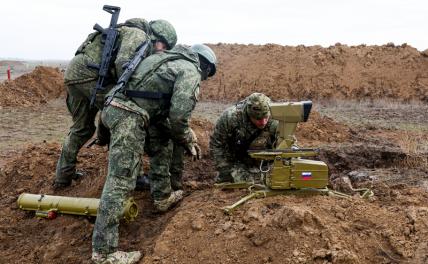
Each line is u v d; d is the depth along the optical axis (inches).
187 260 140.1
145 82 155.5
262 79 928.9
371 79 883.4
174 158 194.7
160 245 146.4
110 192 148.5
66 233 174.7
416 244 135.8
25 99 728.3
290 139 160.6
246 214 148.8
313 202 154.3
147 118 154.6
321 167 157.5
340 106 756.0
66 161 206.1
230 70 983.0
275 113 159.0
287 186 157.0
